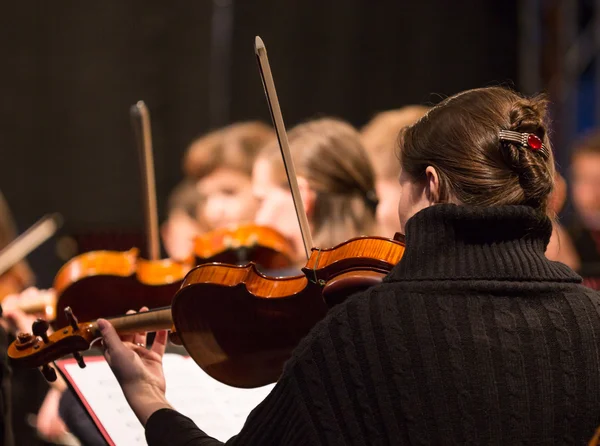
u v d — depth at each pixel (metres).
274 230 7.35
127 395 4.23
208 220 9.38
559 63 15.53
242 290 4.67
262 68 4.99
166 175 15.05
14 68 14.37
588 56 15.45
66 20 14.54
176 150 15.10
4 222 9.49
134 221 14.88
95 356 5.37
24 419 8.10
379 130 7.60
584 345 3.38
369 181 6.75
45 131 14.55
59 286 6.47
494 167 3.50
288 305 4.67
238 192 9.35
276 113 5.01
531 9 15.67
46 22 14.45
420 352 3.30
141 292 6.52
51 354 4.68
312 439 3.35
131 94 14.90
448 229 3.45
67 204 14.67
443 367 3.28
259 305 4.68
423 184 3.65
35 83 14.47
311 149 6.70
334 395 3.35
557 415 3.31
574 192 11.40
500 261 3.42
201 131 15.21
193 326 4.70
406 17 15.69
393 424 3.28
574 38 15.52
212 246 7.23
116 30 14.77
